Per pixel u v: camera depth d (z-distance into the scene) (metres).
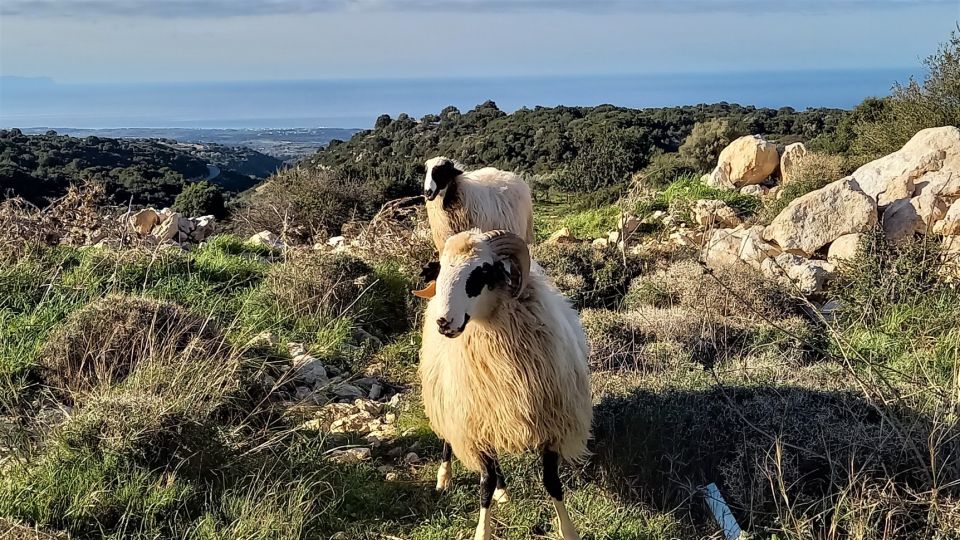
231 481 2.34
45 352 3.03
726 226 5.99
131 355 2.93
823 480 2.28
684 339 3.53
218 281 4.47
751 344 3.46
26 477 2.20
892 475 2.20
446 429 2.29
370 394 3.33
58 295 3.69
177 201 11.57
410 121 29.05
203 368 2.75
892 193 4.96
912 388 2.59
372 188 9.93
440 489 2.46
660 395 2.67
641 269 4.95
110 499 2.15
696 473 2.39
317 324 3.90
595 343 3.43
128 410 2.37
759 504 2.20
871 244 4.11
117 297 3.27
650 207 6.67
